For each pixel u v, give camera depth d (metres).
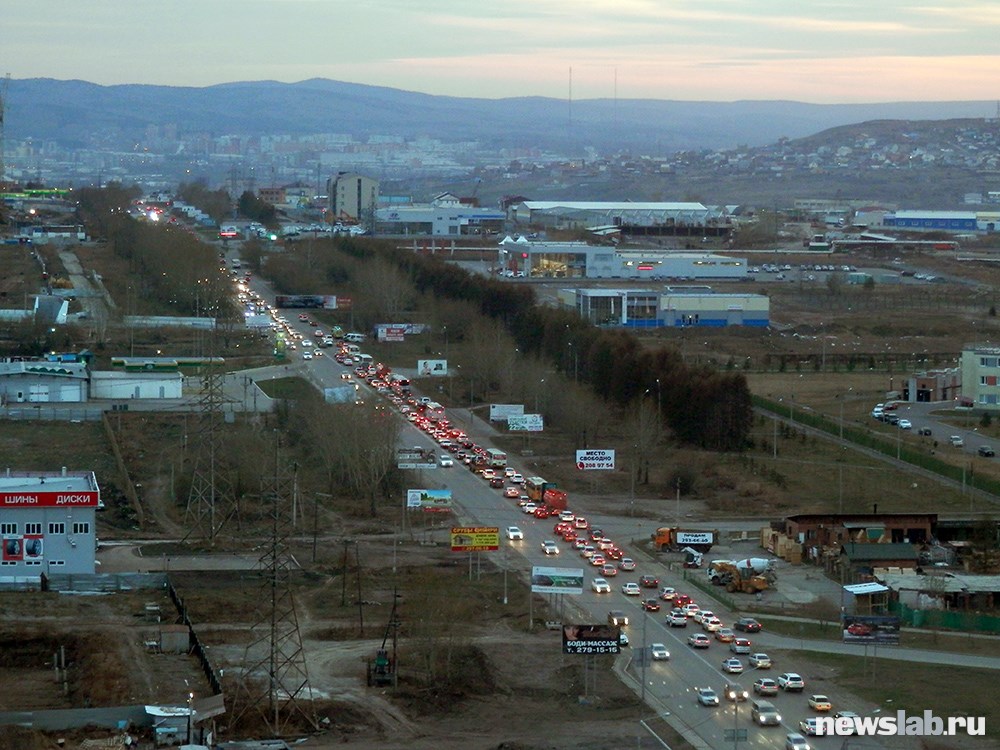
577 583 174.38
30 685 148.62
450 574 191.38
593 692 147.75
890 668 156.38
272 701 139.00
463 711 142.25
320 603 176.75
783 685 148.38
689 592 186.75
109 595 180.62
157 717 133.00
